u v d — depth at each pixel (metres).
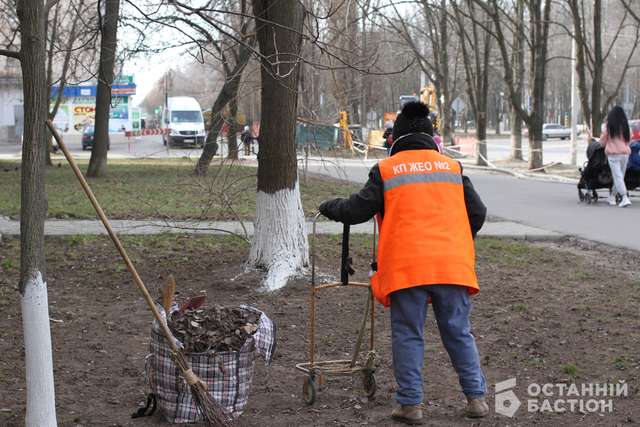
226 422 4.95
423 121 5.39
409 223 5.12
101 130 26.56
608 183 18.53
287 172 9.28
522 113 31.77
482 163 36.84
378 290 5.21
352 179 26.98
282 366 6.55
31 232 4.45
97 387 6.01
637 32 30.77
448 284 5.06
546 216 16.61
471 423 5.25
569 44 71.75
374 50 14.60
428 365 6.57
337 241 12.72
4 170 29.58
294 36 8.95
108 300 8.86
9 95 54.16
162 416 5.31
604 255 12.13
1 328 7.62
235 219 15.39
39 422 4.50
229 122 12.10
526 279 9.98
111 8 11.79
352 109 40.81
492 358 6.70
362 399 5.74
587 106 30.28
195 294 9.04
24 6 4.35
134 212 16.53
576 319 7.89
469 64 37.94
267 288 9.02
